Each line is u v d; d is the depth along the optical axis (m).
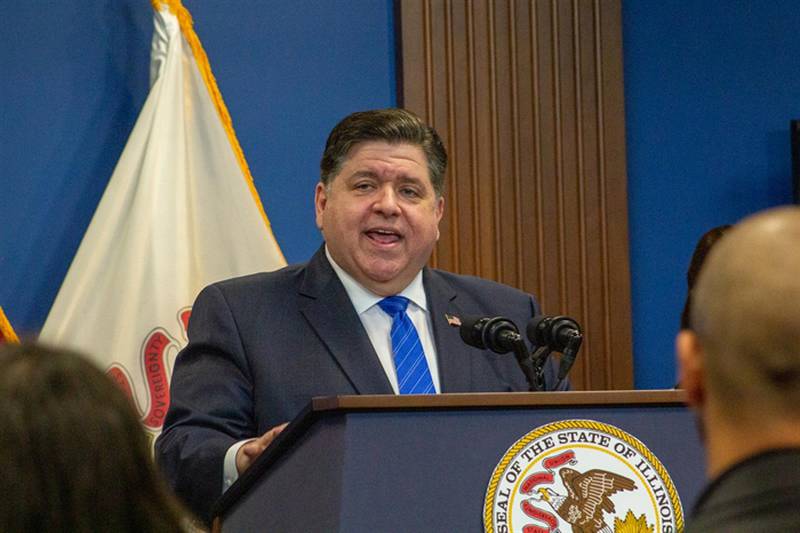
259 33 10.19
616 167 11.34
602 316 11.29
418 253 6.64
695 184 11.57
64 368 2.39
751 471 2.33
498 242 11.00
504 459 4.35
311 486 4.34
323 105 10.38
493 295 7.00
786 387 2.29
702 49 11.64
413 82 10.70
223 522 5.06
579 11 11.30
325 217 6.77
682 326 7.52
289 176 10.21
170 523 2.43
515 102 11.07
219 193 9.45
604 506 4.43
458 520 4.25
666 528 4.43
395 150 6.66
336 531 4.13
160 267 9.08
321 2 10.41
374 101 10.59
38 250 9.33
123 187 9.23
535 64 11.15
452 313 6.76
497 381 6.53
